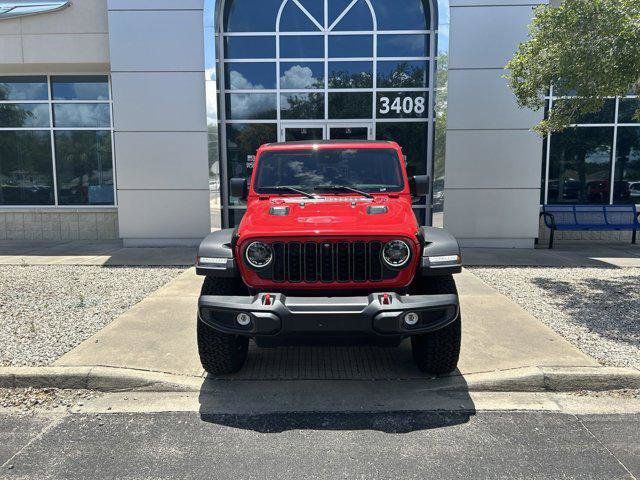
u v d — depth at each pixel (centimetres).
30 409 420
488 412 410
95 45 1177
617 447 356
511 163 1080
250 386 454
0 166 1312
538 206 1089
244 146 1193
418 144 1178
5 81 1290
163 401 432
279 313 383
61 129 1298
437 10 1114
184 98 1092
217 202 1144
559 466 333
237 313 396
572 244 1202
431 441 366
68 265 957
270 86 1179
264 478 322
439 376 462
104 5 1169
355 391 444
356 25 1162
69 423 395
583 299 707
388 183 511
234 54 1173
